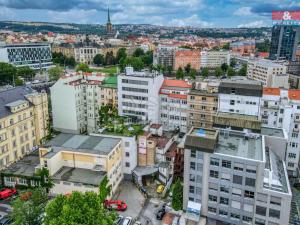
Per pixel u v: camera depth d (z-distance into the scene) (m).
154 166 99.75
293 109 104.19
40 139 115.94
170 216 78.56
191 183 77.38
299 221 73.25
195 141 74.12
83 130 137.00
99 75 158.25
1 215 77.50
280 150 83.44
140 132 101.94
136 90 126.19
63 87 127.50
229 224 75.56
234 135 85.06
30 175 87.56
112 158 89.19
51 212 56.34
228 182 72.94
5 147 98.31
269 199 69.31
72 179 83.44
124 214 81.12
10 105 101.56
